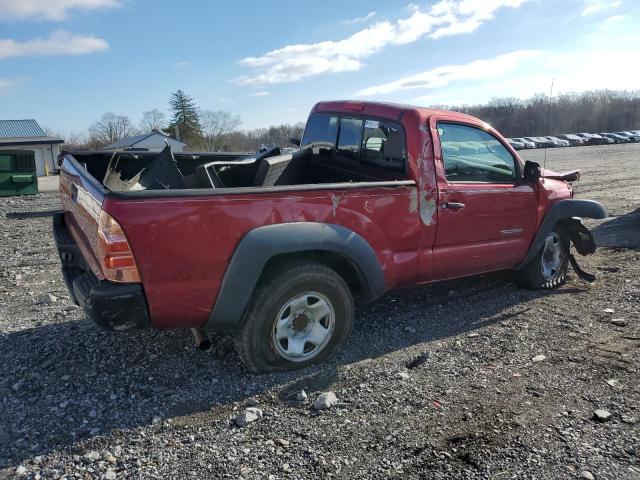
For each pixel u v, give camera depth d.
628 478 2.54
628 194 13.10
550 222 5.21
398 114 4.32
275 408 3.24
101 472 2.63
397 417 3.12
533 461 2.68
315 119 5.38
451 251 4.46
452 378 3.61
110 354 3.99
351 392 3.42
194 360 3.88
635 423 3.00
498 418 3.09
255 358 3.57
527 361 3.85
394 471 2.63
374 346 4.16
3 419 3.10
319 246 3.59
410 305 5.11
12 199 16.11
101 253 3.07
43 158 47.16
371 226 3.88
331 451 2.80
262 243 3.36
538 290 5.48
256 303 3.48
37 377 3.63
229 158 5.85
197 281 3.25
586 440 2.85
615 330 4.37
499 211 4.73
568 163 27.22
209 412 3.19
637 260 6.50
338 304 3.79
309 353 3.76
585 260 6.65
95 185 3.29
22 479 2.57
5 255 7.88
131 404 3.28
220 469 2.65
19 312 5.10
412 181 4.10
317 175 5.17
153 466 2.67
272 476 2.59
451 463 2.68
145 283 3.11
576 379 3.55
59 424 3.05
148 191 3.11
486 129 4.76
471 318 4.75
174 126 81.19
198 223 3.19
